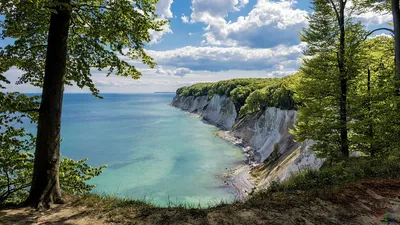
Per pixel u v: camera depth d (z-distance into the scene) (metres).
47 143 6.75
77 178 9.45
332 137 15.79
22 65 8.40
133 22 7.97
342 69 15.37
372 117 13.80
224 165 43.25
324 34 15.66
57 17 6.84
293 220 5.30
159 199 29.14
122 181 36.09
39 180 6.61
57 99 6.91
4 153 8.14
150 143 63.25
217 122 98.06
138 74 9.62
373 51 17.00
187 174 38.66
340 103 15.77
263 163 40.09
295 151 30.91
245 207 5.93
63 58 7.00
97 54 9.00
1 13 6.28
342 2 15.66
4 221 5.31
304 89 16.77
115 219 5.40
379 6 15.77
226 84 113.56
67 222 5.31
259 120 58.47
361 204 6.13
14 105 7.09
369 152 14.57
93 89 9.30
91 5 7.80
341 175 8.99
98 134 78.31
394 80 13.29
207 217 5.38
